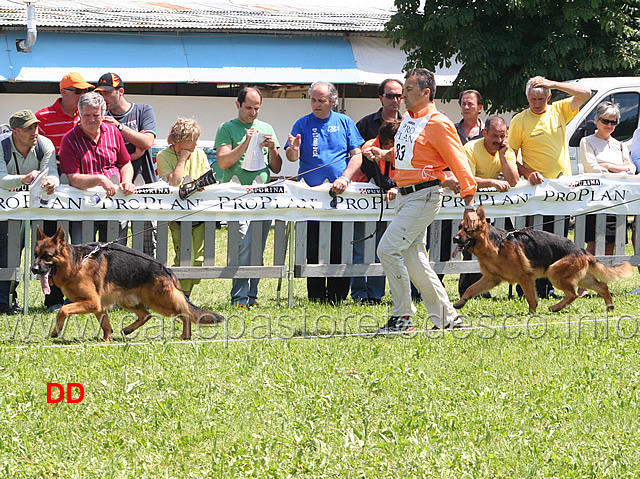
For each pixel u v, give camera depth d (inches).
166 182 415.2
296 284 536.4
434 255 444.1
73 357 293.6
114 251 339.6
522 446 206.7
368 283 445.1
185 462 199.5
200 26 901.8
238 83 916.0
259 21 964.6
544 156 451.2
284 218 418.9
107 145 398.6
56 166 399.9
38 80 815.7
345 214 425.4
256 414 232.8
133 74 844.0
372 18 1056.2
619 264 445.7
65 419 225.9
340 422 226.2
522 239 395.2
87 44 862.5
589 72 805.9
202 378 267.4
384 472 194.1
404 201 344.2
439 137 332.5
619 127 602.9
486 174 445.1
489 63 773.3
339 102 954.1
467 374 274.8
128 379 264.8
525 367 286.0
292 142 415.2
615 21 762.2
